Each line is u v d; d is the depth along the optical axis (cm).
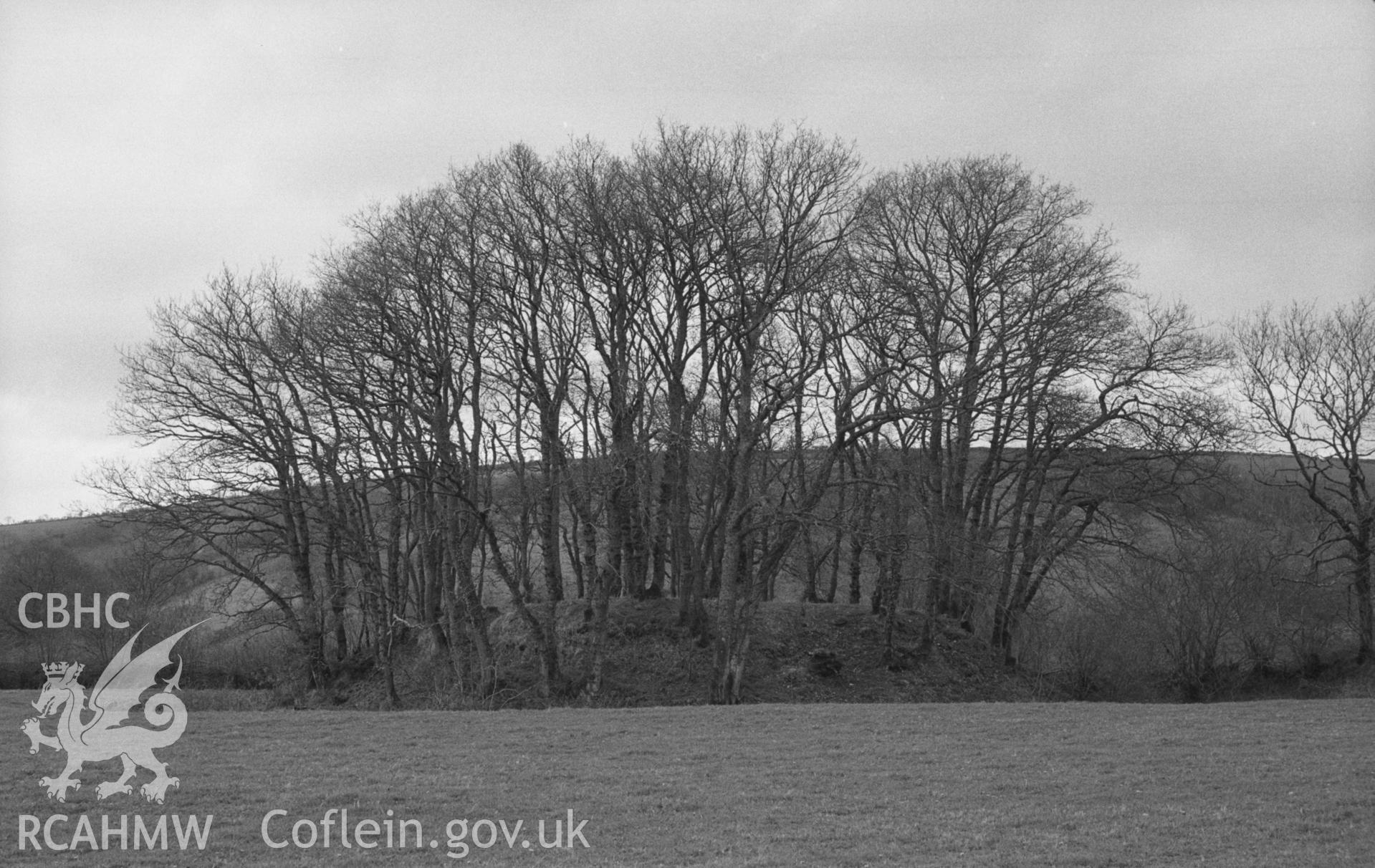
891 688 4609
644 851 1834
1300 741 2584
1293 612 5247
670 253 4103
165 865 1781
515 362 4281
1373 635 5162
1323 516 5541
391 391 4203
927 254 4703
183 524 4381
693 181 3997
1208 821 1945
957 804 2080
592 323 4300
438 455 4194
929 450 4738
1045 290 4419
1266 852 1788
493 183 4200
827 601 6131
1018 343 4331
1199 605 5041
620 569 4888
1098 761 2394
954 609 5269
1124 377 4547
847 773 2316
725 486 4372
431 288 4200
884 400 4209
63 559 5081
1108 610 4950
